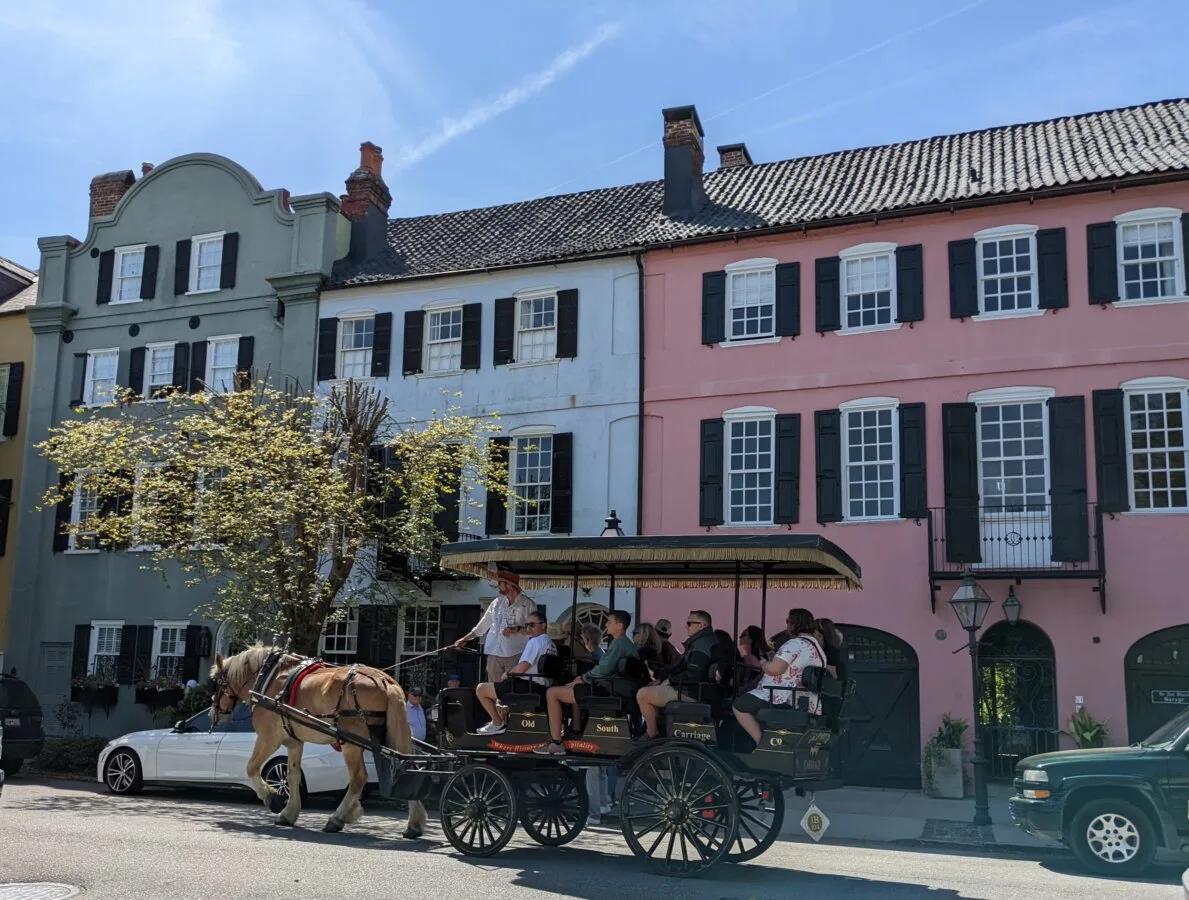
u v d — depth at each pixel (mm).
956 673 19000
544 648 11008
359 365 25375
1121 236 19359
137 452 19516
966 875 10383
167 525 18812
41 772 20141
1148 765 10781
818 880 9547
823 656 10117
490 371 23938
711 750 9578
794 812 15953
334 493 18141
